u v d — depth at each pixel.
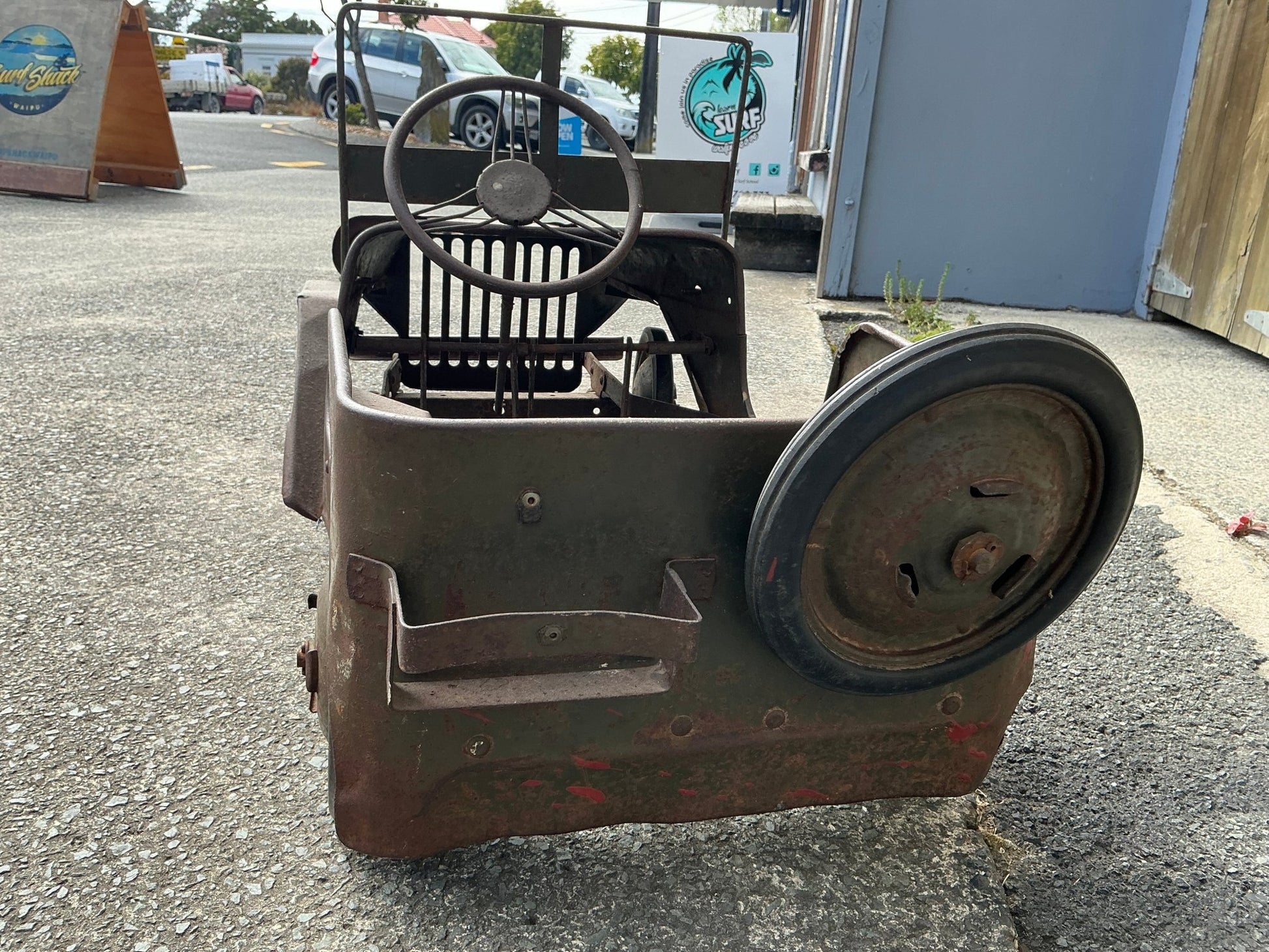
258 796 2.11
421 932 1.79
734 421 1.66
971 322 6.38
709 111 10.48
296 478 2.16
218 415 4.30
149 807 2.05
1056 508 1.74
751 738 1.87
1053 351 1.54
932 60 6.91
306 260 7.86
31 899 1.81
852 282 7.45
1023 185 7.16
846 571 1.68
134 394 4.51
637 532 1.67
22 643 2.59
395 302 2.76
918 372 1.49
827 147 10.00
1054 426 1.67
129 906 1.81
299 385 2.27
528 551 1.63
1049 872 2.07
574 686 1.69
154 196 11.25
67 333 5.42
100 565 3.01
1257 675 2.76
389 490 1.55
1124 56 6.81
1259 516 3.69
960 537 1.68
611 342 2.75
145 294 6.41
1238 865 2.10
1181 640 2.91
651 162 2.58
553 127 2.48
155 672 2.51
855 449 1.52
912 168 7.16
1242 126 5.99
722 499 1.69
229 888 1.86
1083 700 2.64
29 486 3.50
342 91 2.41
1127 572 3.28
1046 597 1.87
